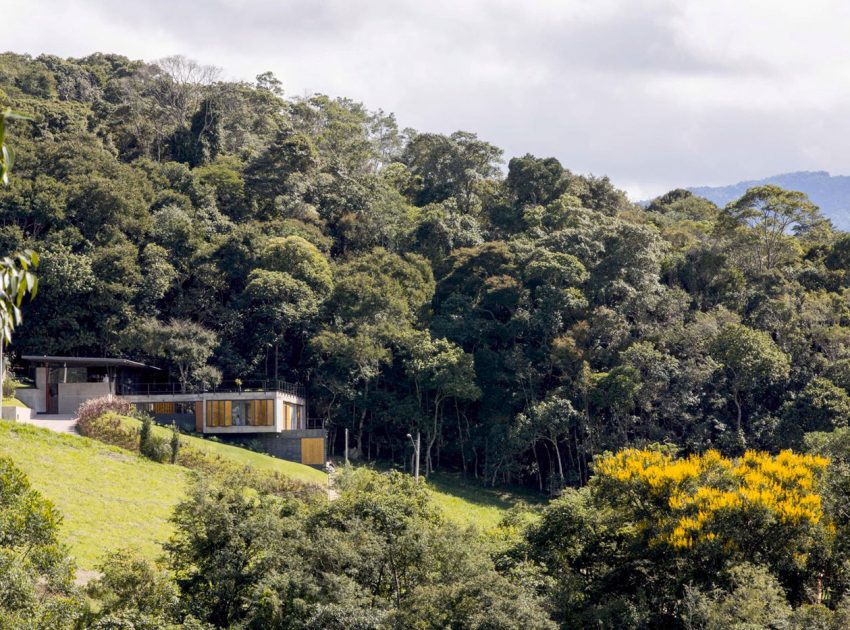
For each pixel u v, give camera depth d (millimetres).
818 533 47375
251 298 100812
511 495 92812
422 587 39094
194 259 106500
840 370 92750
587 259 109688
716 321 100688
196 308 105000
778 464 51188
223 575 38938
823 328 98750
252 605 38125
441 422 99000
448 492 90375
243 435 88750
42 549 35188
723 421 93125
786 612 40688
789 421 89062
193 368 95250
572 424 93062
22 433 66375
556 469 98438
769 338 98250
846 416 87938
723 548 46000
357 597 38344
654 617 44938
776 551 47281
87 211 105625
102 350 98875
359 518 42938
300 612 36719
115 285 97750
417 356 97812
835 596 47562
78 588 35750
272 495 63406
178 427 83625
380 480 52406
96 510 56062
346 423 99438
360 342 95500
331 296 102750
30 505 36250
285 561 39281
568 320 105250
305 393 100000
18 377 92125
